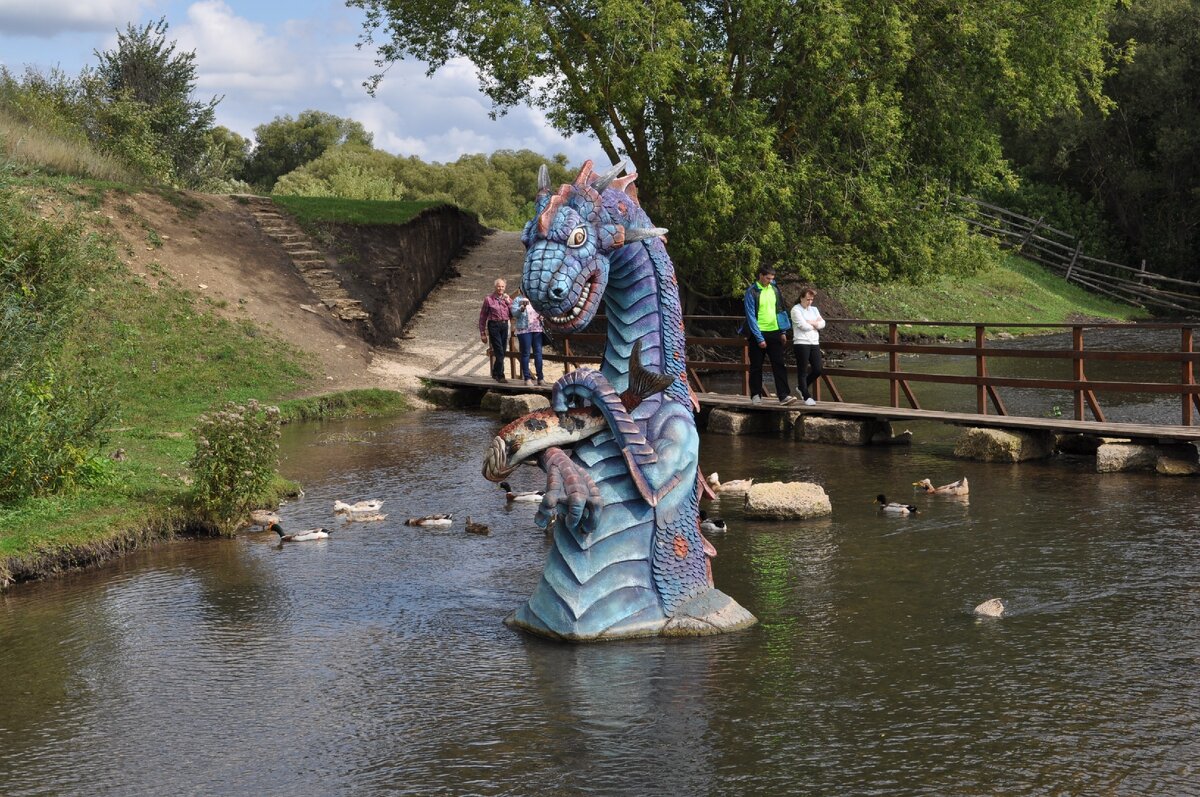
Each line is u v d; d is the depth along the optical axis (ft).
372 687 23.68
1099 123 163.63
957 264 94.94
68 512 36.32
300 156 248.32
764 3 81.05
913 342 114.83
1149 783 18.24
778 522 38.11
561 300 24.64
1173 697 21.80
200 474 38.09
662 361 26.55
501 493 44.34
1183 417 46.47
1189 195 162.91
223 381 70.23
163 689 23.91
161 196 89.71
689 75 80.33
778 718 21.29
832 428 55.62
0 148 78.33
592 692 22.86
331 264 93.61
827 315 116.88
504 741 20.59
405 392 76.07
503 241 122.72
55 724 22.17
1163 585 29.09
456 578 32.12
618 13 75.97
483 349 89.56
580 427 26.18
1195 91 162.61
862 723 20.95
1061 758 19.25
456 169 219.41
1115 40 165.99
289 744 20.88
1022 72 88.94
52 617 29.17
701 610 26.71
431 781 19.07
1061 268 161.27
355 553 35.22
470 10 81.15
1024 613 27.27
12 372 38.55
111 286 73.36
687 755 19.74
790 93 87.10
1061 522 36.32
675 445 26.53
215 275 82.74
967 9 86.17
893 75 85.20
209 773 19.72
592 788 18.57
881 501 39.52
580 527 26.40
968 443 49.49
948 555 32.83
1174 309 156.97
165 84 132.87
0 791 19.21
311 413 68.59
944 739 20.15
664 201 87.61
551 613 26.55
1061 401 68.80
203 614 29.19
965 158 92.94
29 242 44.57
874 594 29.30
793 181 82.58
